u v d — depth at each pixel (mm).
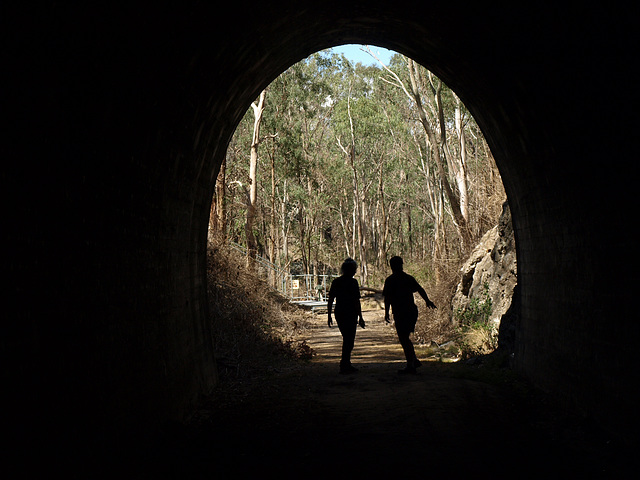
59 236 2883
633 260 4242
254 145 25000
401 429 5141
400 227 62094
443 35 6918
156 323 4707
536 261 7062
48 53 2561
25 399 2467
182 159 5367
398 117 41594
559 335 6086
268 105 32750
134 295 4137
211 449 4559
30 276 2568
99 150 3377
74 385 3004
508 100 6363
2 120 2271
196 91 5203
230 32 5371
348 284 9125
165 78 4254
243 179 26141
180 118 4965
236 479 3879
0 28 2146
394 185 52562
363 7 7449
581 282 5383
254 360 9906
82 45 2865
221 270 14961
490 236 13719
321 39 8688
